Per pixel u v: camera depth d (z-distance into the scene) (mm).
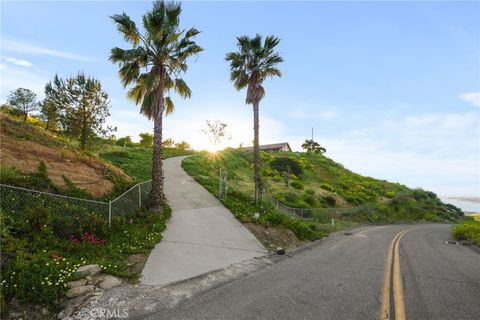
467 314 5301
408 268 8883
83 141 22016
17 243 6645
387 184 63844
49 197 9586
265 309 5387
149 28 13422
